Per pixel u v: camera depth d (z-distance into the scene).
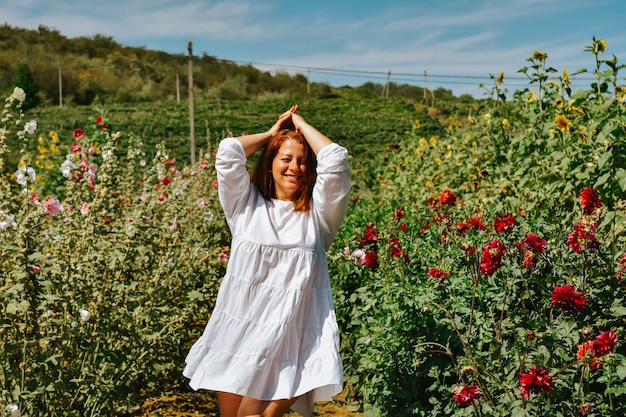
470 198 6.95
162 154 6.79
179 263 4.40
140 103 63.03
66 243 3.49
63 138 37.47
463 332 3.29
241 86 75.69
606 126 4.84
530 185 5.77
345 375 4.15
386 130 45.41
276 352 2.50
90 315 3.22
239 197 2.67
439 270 3.56
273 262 2.55
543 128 5.96
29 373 2.99
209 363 2.54
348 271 4.47
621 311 2.96
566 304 2.62
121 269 3.53
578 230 3.17
